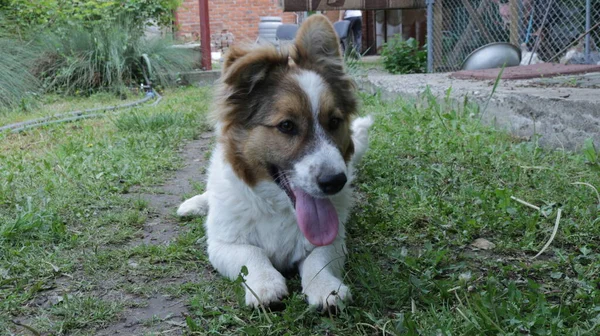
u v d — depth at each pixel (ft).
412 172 4.82
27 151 5.97
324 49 3.70
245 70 3.46
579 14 8.57
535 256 3.48
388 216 4.11
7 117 8.16
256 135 3.43
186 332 2.99
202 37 12.51
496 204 4.16
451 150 5.34
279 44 3.69
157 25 13.66
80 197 4.51
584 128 5.13
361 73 9.80
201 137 6.80
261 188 3.47
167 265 3.60
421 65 10.66
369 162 5.12
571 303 3.04
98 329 3.05
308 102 3.39
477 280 3.34
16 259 3.62
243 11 20.52
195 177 5.21
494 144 5.47
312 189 3.25
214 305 3.17
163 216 4.34
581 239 3.72
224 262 3.40
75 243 3.84
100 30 11.48
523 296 3.10
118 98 10.34
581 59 8.62
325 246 3.44
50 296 3.30
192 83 11.84
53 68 10.69
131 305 3.22
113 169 5.11
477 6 9.98
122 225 4.12
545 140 5.52
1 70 9.16
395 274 3.33
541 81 6.83
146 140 6.24
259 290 3.10
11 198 4.45
